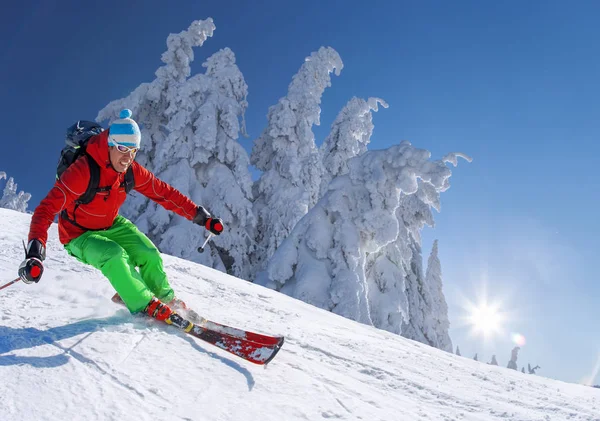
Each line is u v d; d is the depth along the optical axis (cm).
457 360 481
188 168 2300
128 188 268
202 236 2134
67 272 334
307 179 2689
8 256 366
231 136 2394
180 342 229
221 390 192
